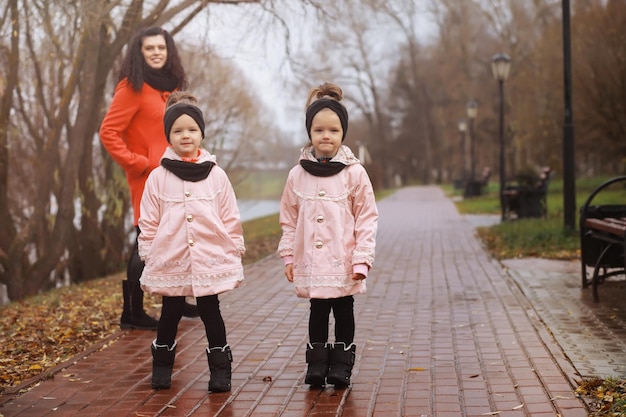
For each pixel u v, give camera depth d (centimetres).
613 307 676
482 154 6244
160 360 460
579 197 2325
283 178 4441
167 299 456
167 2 1069
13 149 1345
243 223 2383
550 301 713
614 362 488
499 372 473
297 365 505
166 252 447
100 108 1190
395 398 428
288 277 445
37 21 1029
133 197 616
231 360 457
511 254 1080
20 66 1163
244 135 1919
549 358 504
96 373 495
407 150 7256
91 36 1009
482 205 2531
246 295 792
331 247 434
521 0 4209
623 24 2398
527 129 3319
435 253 1154
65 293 920
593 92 2462
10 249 1087
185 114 457
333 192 439
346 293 432
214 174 460
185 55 1398
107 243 1266
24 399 441
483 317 647
